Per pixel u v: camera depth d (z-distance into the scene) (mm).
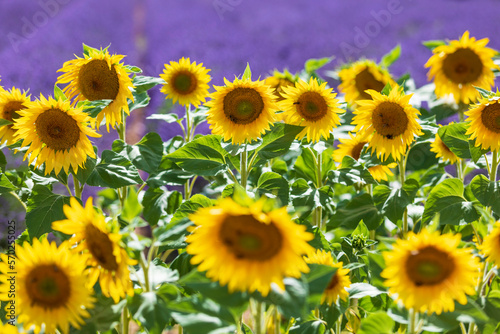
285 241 2430
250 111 2914
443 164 3363
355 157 3273
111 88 2912
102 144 7754
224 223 2438
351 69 3842
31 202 2924
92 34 18641
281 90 3430
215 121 2939
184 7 24344
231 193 2908
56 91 2980
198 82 3268
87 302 2518
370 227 3119
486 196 2900
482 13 20562
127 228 2508
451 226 3150
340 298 2805
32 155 2832
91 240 2516
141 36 18719
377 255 2646
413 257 2506
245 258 2432
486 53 3336
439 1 23719
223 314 2527
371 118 3025
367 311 2969
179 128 8102
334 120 3088
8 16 20125
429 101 3918
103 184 2883
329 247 2938
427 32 18250
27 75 12516
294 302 2461
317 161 3197
